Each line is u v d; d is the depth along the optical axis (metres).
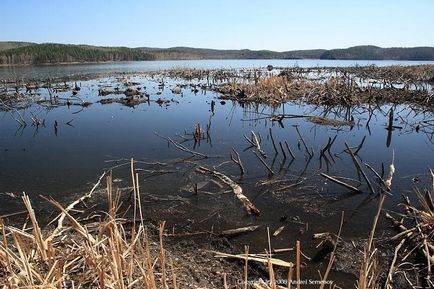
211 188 9.47
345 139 14.77
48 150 13.45
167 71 57.16
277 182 9.91
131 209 8.29
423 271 5.91
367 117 19.33
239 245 6.85
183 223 7.66
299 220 7.80
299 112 21.11
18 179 10.34
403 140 14.64
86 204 8.54
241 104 24.16
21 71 54.78
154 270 5.33
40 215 8.06
